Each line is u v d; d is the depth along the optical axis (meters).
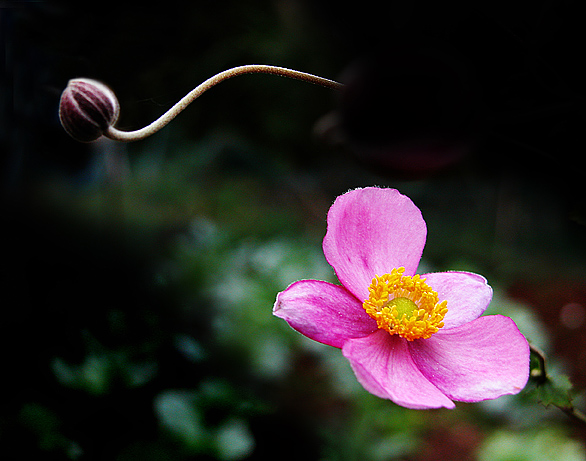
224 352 0.94
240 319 1.00
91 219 1.03
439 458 1.09
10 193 0.85
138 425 0.72
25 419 0.60
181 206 2.14
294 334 1.04
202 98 2.33
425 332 0.36
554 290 1.87
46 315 0.75
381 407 1.00
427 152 0.31
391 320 0.36
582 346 1.58
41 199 0.94
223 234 1.21
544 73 0.32
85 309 0.79
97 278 0.86
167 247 1.18
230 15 1.87
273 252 1.21
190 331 0.93
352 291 0.37
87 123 0.36
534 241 2.10
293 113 2.44
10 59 0.56
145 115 0.42
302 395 1.16
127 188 1.89
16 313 0.74
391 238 0.37
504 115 0.32
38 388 0.70
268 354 0.97
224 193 2.27
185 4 0.44
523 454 0.99
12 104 0.65
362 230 0.37
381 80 0.31
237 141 2.46
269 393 1.06
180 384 0.81
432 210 2.32
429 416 1.16
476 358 0.36
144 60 0.42
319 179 2.44
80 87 0.36
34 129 0.77
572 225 0.35
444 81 0.31
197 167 2.37
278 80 2.39
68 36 0.42
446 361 0.36
